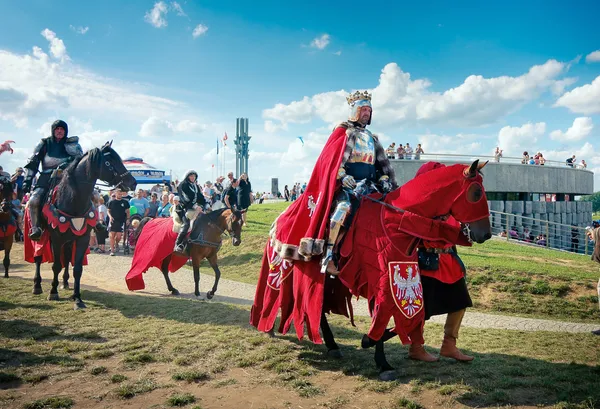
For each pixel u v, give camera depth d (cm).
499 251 1480
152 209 1778
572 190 3556
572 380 434
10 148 804
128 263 1471
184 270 1406
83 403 397
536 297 962
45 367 475
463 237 462
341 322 696
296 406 391
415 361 500
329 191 457
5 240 1027
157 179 2616
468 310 919
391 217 442
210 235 984
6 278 1038
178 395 406
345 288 502
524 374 452
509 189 3019
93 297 838
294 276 502
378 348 459
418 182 447
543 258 1358
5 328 602
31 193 796
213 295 1025
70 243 857
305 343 573
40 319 659
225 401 401
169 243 971
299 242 480
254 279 1277
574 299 946
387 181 502
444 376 452
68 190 749
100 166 759
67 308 736
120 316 693
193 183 997
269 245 570
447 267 465
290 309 521
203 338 579
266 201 4344
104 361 497
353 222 456
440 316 844
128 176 783
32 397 405
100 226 806
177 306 772
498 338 627
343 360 509
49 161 794
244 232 1788
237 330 618
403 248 434
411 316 423
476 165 432
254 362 497
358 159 482
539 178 3209
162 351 527
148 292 1041
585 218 3759
